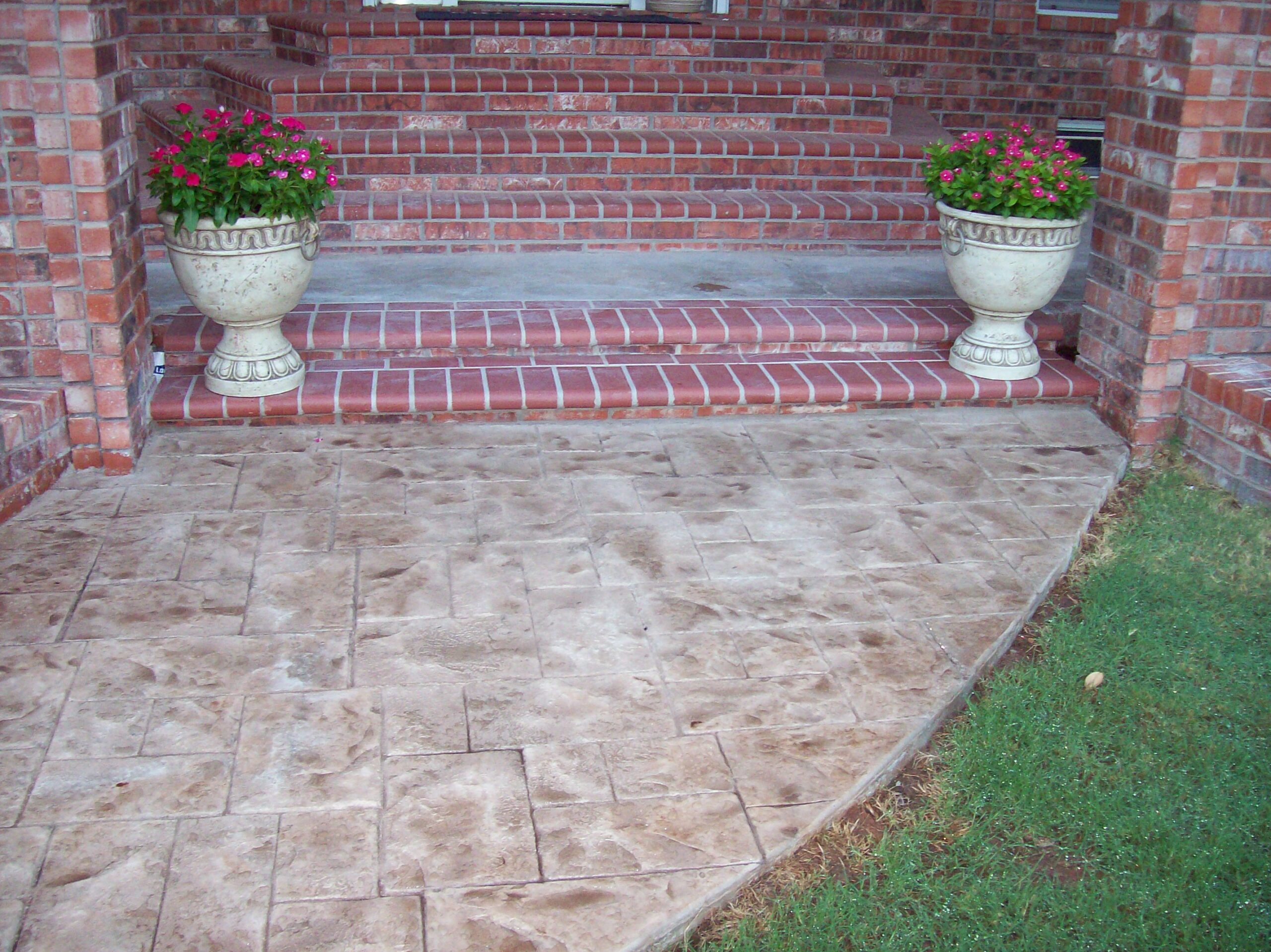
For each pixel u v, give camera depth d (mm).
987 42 8805
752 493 4734
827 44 7738
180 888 2686
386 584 3980
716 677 3555
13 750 3105
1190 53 4727
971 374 5605
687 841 2896
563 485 4734
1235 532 4617
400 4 8375
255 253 4680
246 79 7266
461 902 2686
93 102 4242
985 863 2926
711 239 7055
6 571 3938
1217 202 4977
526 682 3490
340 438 5059
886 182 7457
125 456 4648
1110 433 5418
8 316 4488
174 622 3707
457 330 5535
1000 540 4441
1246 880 2883
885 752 3238
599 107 7340
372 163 6941
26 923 2574
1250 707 3557
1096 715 3486
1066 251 5203
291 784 3027
